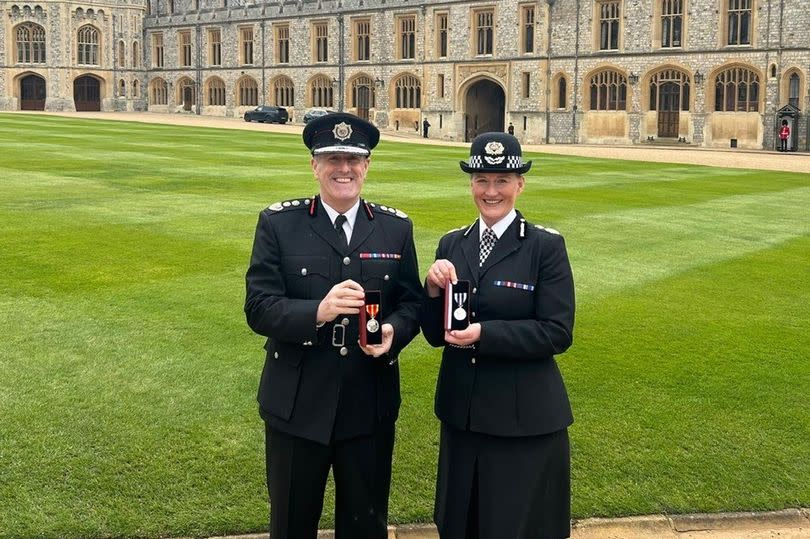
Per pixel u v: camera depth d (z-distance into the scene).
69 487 5.83
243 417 6.99
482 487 4.70
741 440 6.80
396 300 4.90
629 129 48.22
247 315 4.69
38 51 70.88
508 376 4.70
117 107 74.69
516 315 4.75
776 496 5.96
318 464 4.72
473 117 56.69
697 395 7.66
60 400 7.20
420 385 7.74
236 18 68.94
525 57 51.50
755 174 28.03
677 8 46.28
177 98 74.38
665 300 10.73
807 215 18.14
